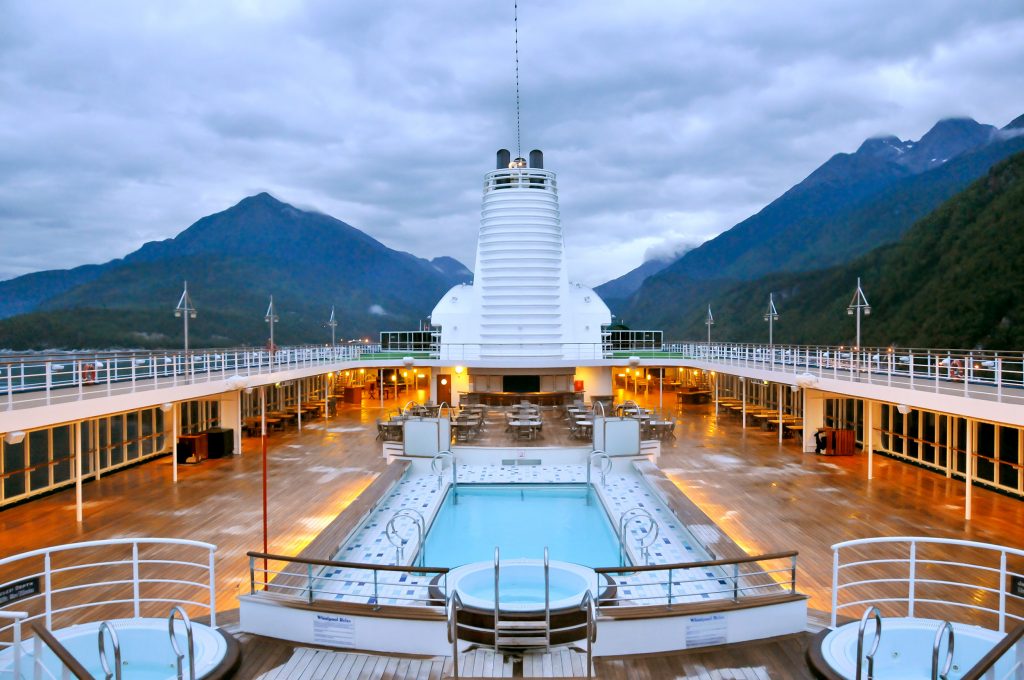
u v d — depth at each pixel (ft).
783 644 24.70
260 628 25.58
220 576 34.17
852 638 23.12
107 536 40.91
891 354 67.56
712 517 44.98
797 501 49.08
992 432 58.54
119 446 60.70
